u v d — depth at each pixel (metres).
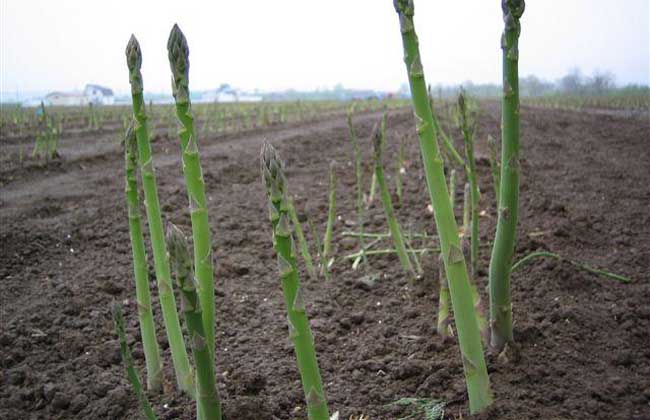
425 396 2.33
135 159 2.42
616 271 3.59
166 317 2.42
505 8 2.10
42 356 2.89
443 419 2.15
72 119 19.17
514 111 2.22
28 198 6.10
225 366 2.72
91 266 4.13
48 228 4.82
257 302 3.52
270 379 2.58
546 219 4.75
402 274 3.88
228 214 5.54
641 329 2.80
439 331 2.83
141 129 2.25
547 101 26.80
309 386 1.66
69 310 3.37
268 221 5.34
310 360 1.64
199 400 1.84
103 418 2.34
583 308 3.03
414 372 2.52
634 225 4.61
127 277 3.90
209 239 1.88
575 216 4.77
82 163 8.72
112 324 3.22
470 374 2.04
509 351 2.49
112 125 17.11
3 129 13.71
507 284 2.48
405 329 3.04
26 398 2.50
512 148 2.28
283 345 2.93
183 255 1.58
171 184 6.83
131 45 2.21
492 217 4.99
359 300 3.52
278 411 2.31
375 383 2.50
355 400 2.37
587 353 2.60
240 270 4.01
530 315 3.01
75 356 2.91
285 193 1.55
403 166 7.85
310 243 4.72
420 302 3.38
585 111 19.27
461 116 2.65
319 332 3.04
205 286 1.87
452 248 1.92
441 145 6.60
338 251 4.48
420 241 4.59
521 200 5.46
